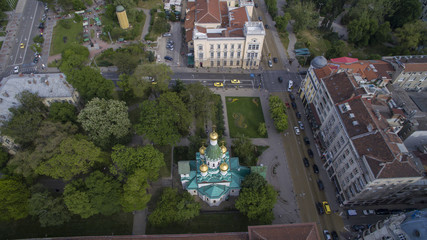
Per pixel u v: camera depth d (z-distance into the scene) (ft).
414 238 211.00
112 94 398.21
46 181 318.65
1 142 311.88
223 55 447.01
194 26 460.55
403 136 330.95
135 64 414.41
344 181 293.84
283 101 414.00
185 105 344.69
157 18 548.31
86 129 310.65
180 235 234.17
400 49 476.95
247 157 321.52
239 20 469.16
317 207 303.68
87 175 302.25
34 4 593.83
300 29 517.96
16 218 269.23
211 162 260.21
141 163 278.46
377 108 305.94
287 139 367.04
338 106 309.01
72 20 552.41
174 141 318.04
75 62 377.09
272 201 273.13
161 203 279.49
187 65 467.93
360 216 297.74
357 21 483.10
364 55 489.67
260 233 220.23
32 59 474.08
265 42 516.73
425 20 527.40
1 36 514.68
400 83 401.08
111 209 274.57
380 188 261.03
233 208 299.99
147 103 321.73
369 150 262.26
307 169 336.70
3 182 268.41
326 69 360.69
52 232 283.18
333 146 317.01
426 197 291.17
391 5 505.25
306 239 214.48
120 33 511.40
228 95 420.77
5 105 335.47
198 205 278.26
